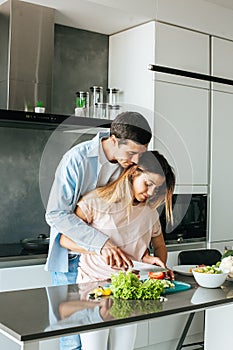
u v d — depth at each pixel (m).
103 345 2.34
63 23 4.01
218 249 4.31
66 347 2.62
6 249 3.52
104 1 3.58
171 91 3.96
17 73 3.50
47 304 2.05
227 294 2.26
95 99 3.96
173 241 3.98
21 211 3.85
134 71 4.04
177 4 3.99
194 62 4.13
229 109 4.41
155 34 3.85
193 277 2.65
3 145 3.75
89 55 4.23
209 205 4.26
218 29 4.30
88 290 2.28
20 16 3.50
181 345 3.91
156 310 1.96
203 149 4.21
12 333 1.69
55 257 2.50
